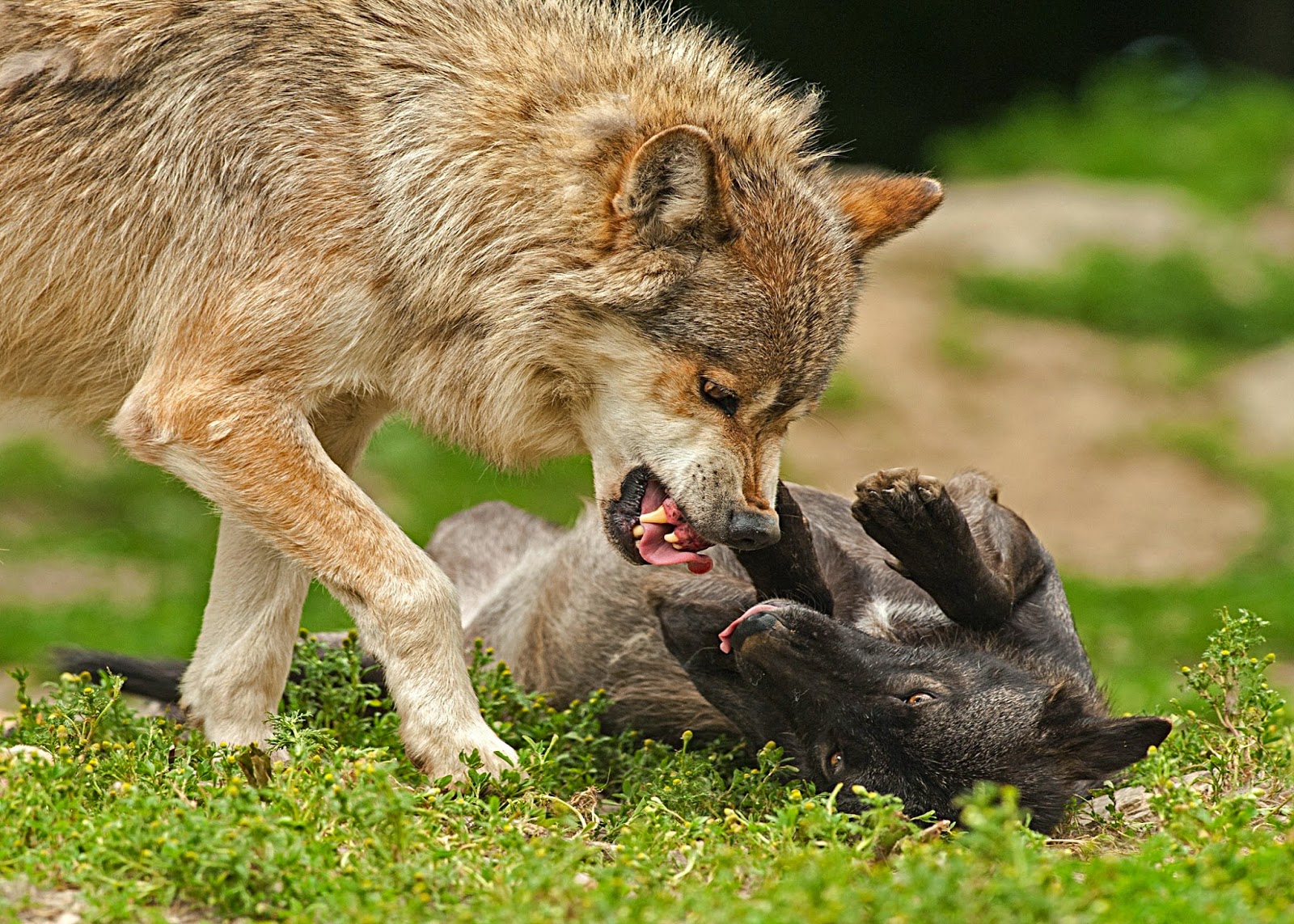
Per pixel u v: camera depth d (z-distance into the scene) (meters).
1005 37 44.06
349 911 6.44
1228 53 46.28
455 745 8.63
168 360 9.05
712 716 10.61
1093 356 30.56
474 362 9.41
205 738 9.43
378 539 8.80
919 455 26.56
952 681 8.92
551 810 8.55
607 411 9.41
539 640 11.38
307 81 9.19
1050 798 8.88
